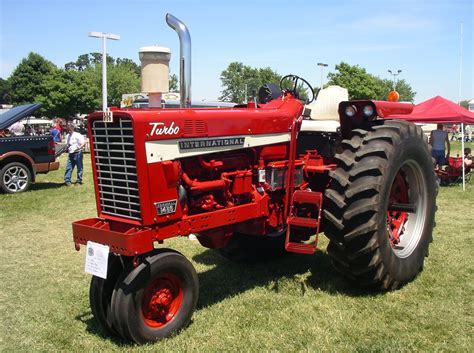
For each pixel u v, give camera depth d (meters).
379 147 4.01
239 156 3.96
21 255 5.66
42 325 3.70
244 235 4.89
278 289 4.33
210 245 4.06
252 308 3.91
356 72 34.72
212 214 3.68
